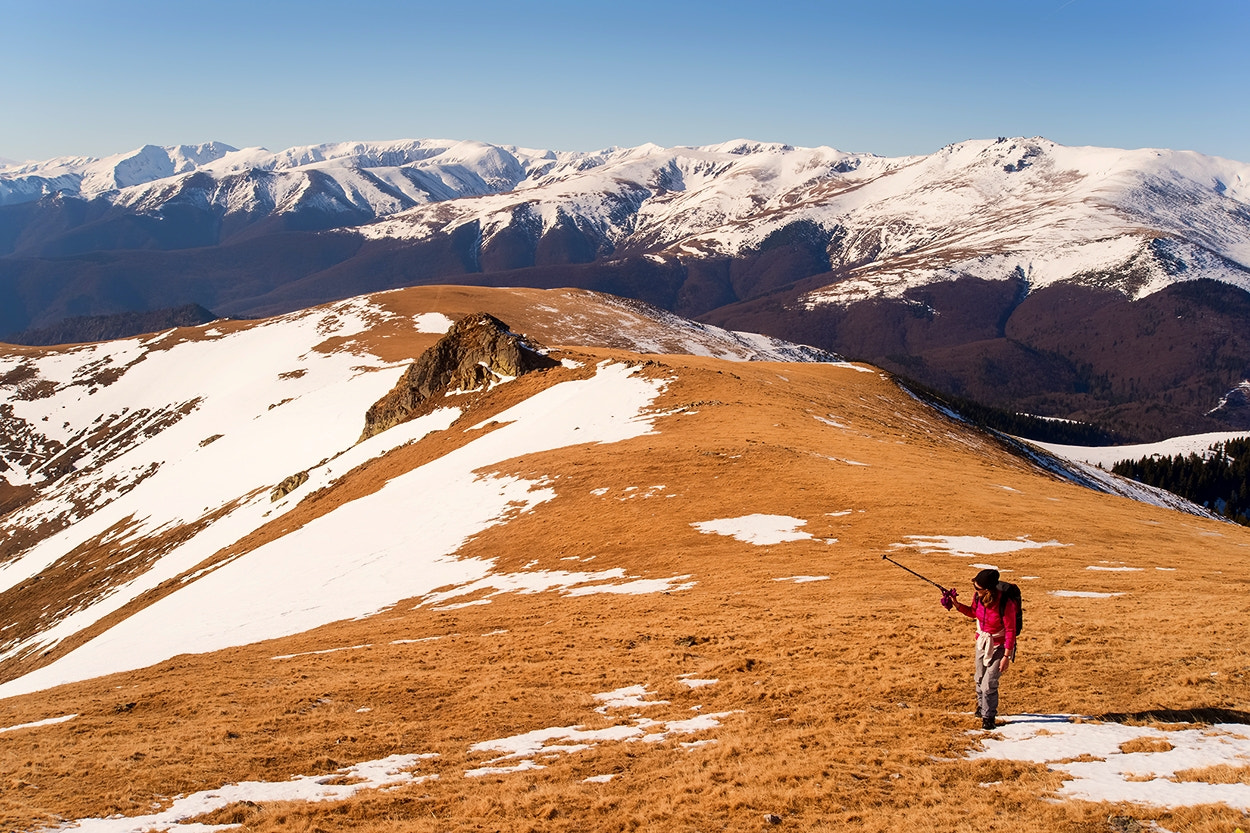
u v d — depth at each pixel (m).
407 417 107.19
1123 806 10.52
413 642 29.12
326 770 15.87
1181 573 27.55
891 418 89.88
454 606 36.44
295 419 147.75
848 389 102.06
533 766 14.94
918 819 10.84
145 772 16.25
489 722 17.95
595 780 13.88
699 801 12.34
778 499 43.16
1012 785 11.66
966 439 99.44
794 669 19.16
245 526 95.81
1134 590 24.97
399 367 167.25
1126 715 13.93
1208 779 11.06
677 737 15.59
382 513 62.34
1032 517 38.00
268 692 22.89
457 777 14.70
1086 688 15.62
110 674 36.03
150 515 125.25
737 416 65.25
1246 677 15.31
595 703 18.75
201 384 191.25
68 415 192.12
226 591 55.50
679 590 31.12
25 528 145.88
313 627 39.09
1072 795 11.10
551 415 77.56
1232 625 18.78
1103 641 18.47
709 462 50.75
